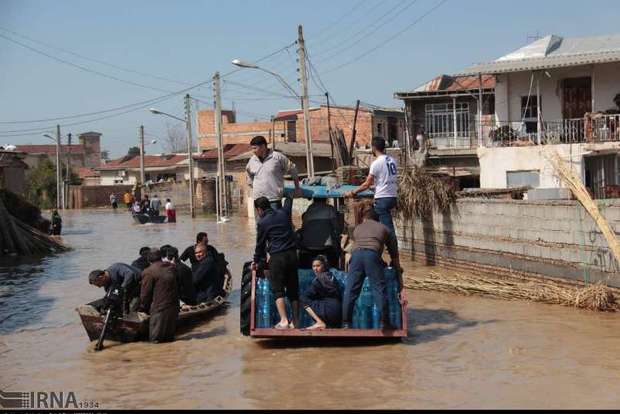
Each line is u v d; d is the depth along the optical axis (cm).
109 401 810
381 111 5044
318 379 860
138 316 1095
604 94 2986
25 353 1076
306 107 2848
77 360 1014
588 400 752
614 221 1223
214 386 850
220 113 4253
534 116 3145
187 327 1209
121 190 7450
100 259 2458
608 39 3186
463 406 744
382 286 1020
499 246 1557
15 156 4050
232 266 2031
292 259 1027
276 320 1061
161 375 912
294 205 3716
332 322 1036
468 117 3609
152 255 1119
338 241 1124
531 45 3216
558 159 1348
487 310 1256
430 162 3469
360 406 754
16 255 2573
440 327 1135
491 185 2941
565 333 1058
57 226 3497
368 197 1247
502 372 867
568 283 1341
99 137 11725
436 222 1836
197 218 4781
